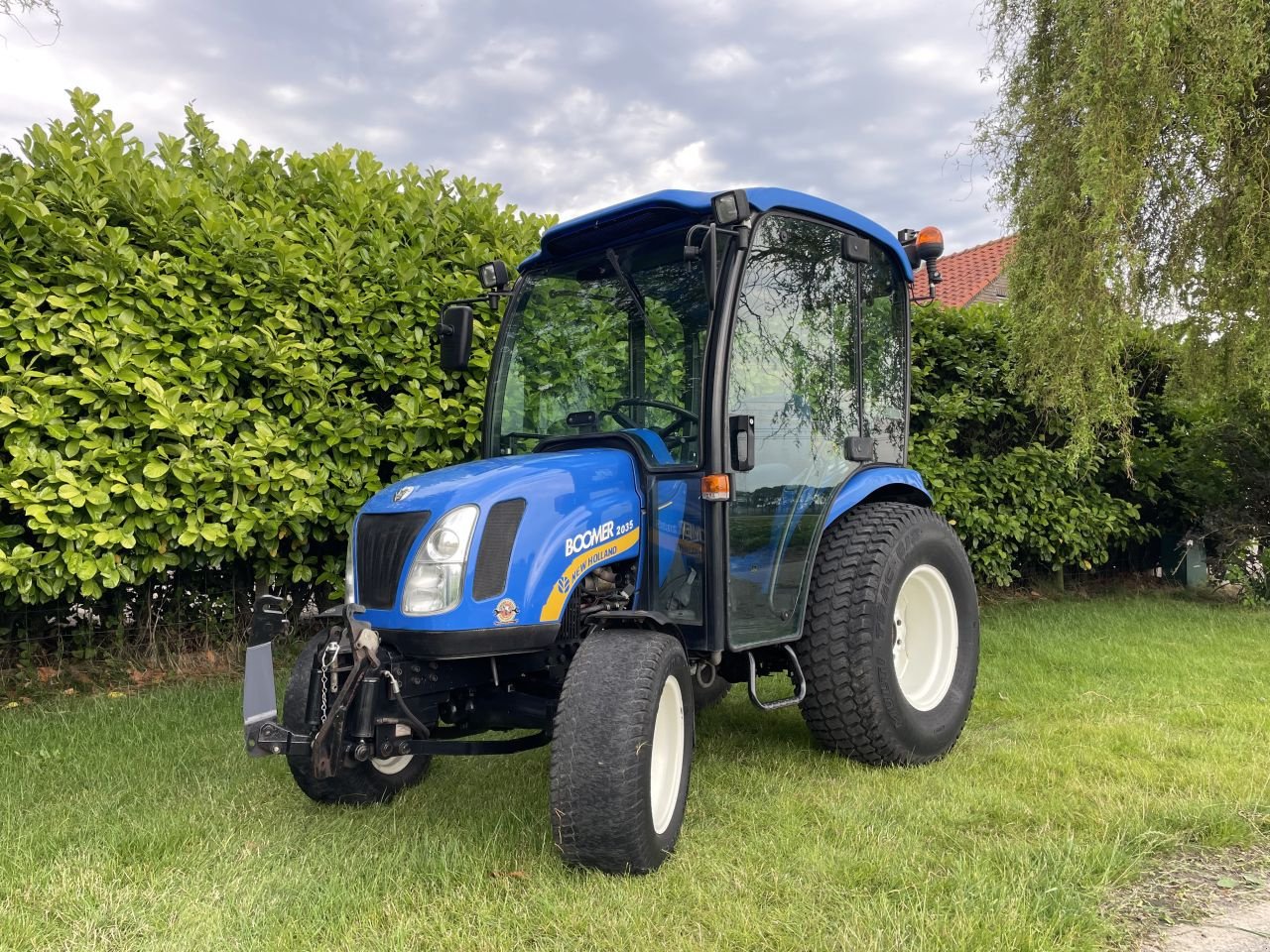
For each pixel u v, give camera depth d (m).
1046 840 2.80
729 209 3.09
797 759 3.79
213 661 5.53
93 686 5.10
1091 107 6.05
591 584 3.19
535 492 2.99
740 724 4.33
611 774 2.58
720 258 3.31
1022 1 6.61
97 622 5.29
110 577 4.47
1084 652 5.77
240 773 3.63
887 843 2.84
